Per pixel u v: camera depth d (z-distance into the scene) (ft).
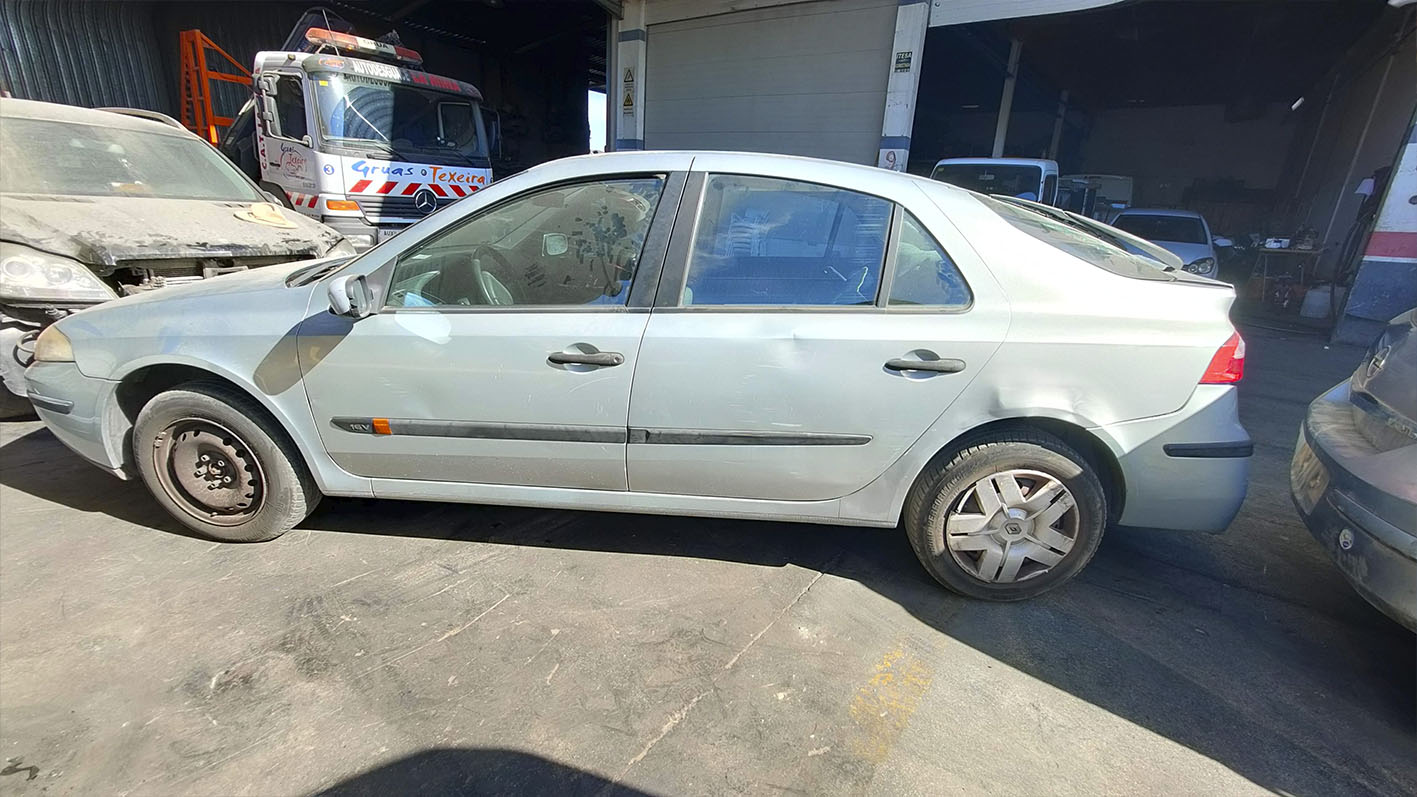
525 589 8.39
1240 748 6.36
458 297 8.18
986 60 45.91
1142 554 9.75
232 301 8.50
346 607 7.93
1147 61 48.01
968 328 7.43
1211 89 58.03
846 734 6.37
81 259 11.87
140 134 16.07
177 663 6.95
